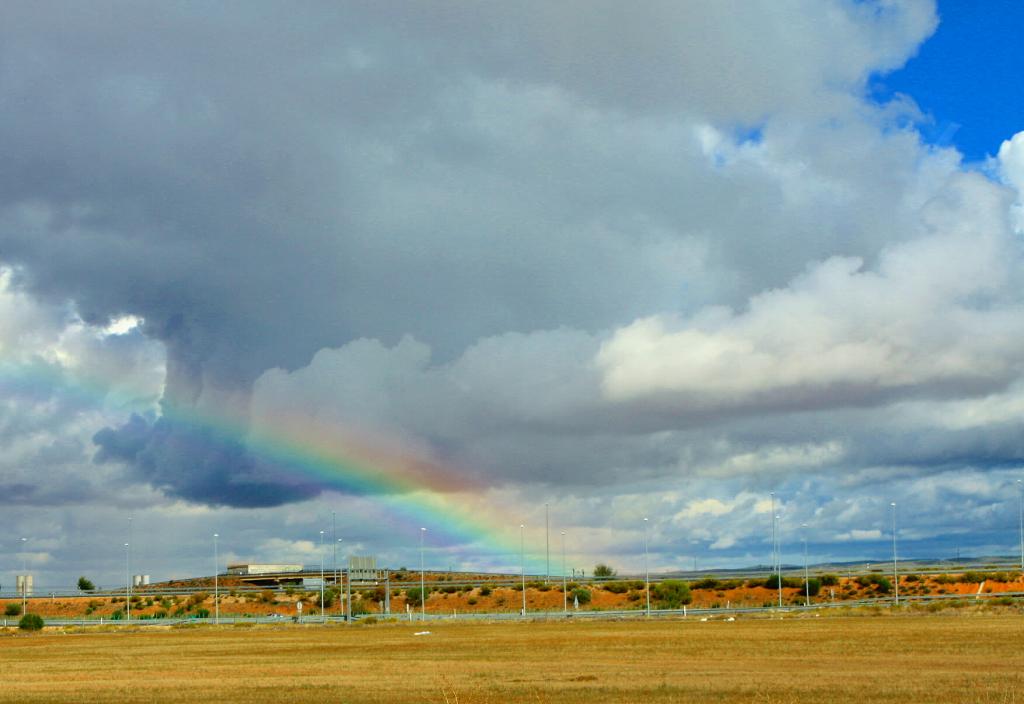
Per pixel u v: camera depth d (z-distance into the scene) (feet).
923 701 136.46
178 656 269.23
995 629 290.76
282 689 173.68
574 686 165.68
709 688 158.20
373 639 331.36
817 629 315.37
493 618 500.74
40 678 209.26
